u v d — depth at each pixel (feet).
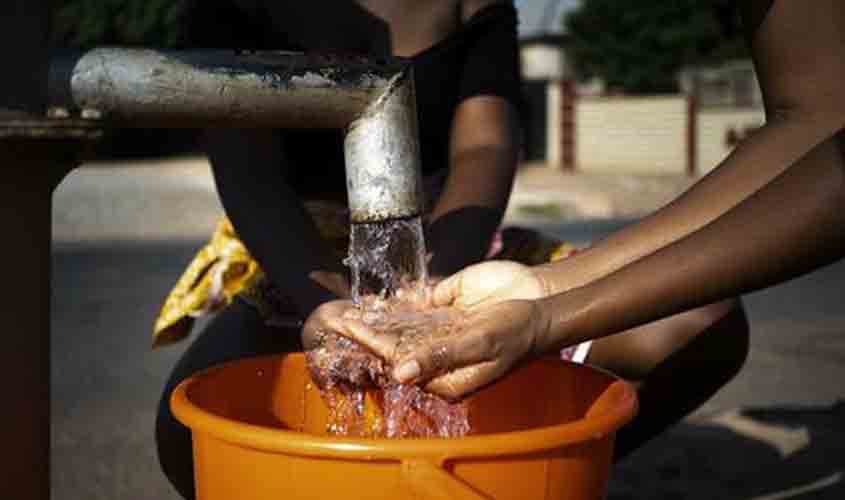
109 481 9.74
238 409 5.23
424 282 5.00
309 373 5.44
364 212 4.44
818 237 4.06
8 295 3.80
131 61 3.95
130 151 68.28
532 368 5.47
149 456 10.46
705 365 6.82
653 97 62.23
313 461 4.02
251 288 6.88
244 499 4.22
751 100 65.57
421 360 4.06
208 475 4.40
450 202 6.42
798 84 4.58
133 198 42.01
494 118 6.84
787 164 4.55
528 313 4.16
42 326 3.93
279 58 4.18
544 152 67.82
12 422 3.85
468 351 4.09
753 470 9.64
